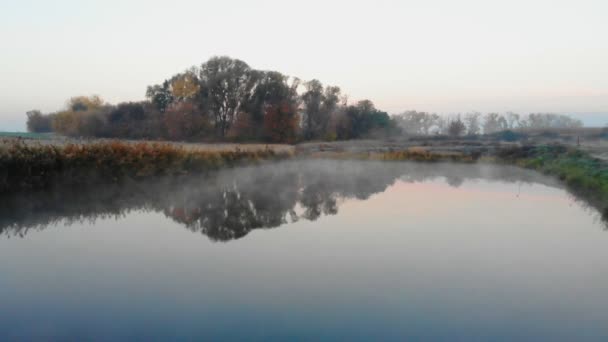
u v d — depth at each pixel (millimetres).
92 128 48000
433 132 70875
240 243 8008
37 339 4348
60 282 5895
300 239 8359
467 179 19406
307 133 55625
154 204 12094
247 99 52312
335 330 4590
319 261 6922
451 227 9469
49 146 13750
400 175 21062
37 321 4746
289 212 11180
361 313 5012
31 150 12695
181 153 18328
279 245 7910
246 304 5230
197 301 5305
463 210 11562
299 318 4871
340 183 17562
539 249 7734
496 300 5414
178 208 11578
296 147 36281
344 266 6680
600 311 5102
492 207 12070
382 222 9984
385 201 13031
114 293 5531
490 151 31641
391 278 6180
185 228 9234
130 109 50375
